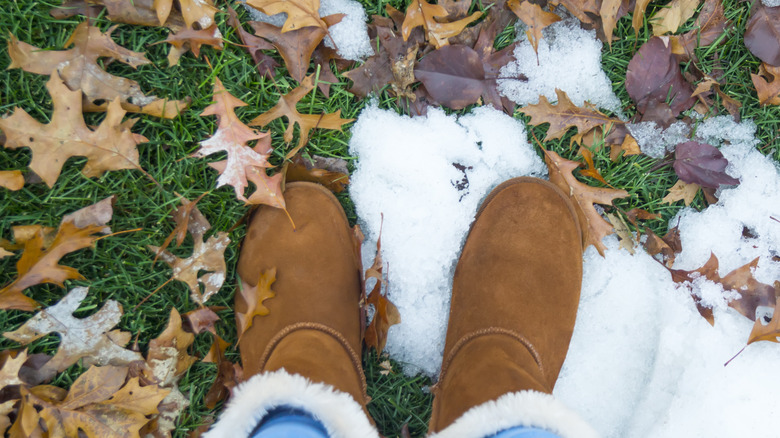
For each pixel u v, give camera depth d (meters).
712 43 0.83
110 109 0.76
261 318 0.80
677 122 0.84
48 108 0.78
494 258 0.83
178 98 0.80
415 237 0.84
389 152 0.83
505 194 0.84
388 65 0.82
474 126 0.84
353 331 0.81
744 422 0.84
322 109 0.82
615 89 0.84
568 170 0.83
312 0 0.78
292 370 0.70
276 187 0.79
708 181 0.83
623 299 0.86
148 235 0.80
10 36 0.76
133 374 0.79
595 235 0.84
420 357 0.85
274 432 0.64
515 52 0.83
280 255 0.81
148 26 0.78
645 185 0.85
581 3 0.81
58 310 0.78
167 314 0.82
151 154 0.80
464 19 0.80
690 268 0.85
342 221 0.83
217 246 0.80
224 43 0.79
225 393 0.82
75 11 0.77
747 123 0.84
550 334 0.82
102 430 0.77
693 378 0.84
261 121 0.79
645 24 0.83
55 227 0.79
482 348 0.77
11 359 0.75
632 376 0.86
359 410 0.67
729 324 0.84
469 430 0.67
